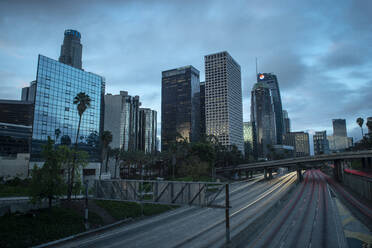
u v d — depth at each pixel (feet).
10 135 311.06
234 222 119.03
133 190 103.14
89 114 376.48
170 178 347.77
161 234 100.07
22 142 320.91
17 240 85.20
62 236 95.50
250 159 642.22
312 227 108.47
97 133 385.09
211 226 111.75
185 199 90.68
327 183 342.23
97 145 382.83
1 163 252.83
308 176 517.55
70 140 346.33
